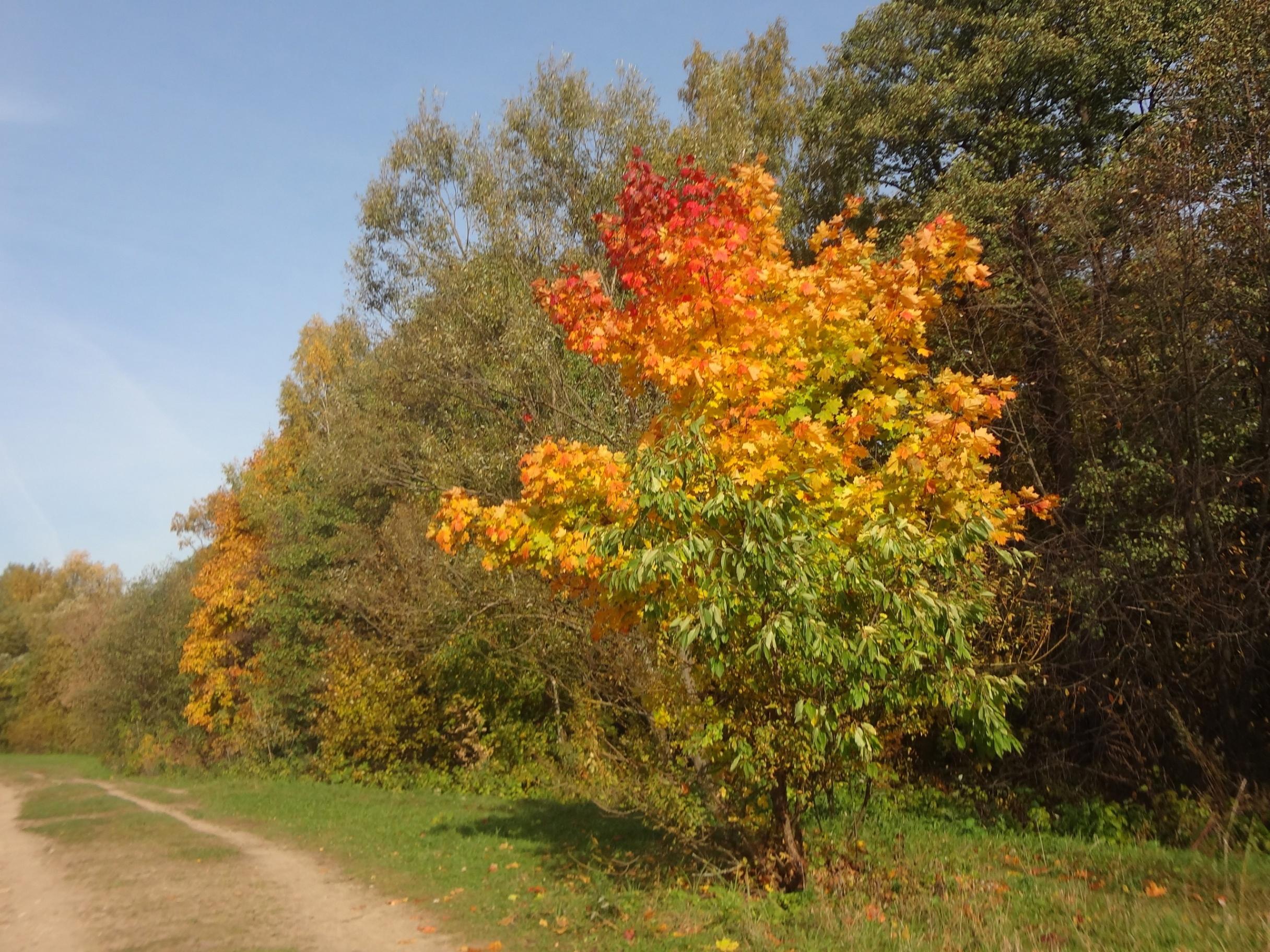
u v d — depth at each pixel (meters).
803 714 6.03
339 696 20.62
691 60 18.58
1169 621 9.67
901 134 15.52
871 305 7.27
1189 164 9.84
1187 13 13.08
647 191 8.13
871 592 5.96
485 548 7.12
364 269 19.12
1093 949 5.51
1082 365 10.70
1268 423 9.26
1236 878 7.06
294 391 34.25
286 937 7.13
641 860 9.12
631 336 7.45
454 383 16.00
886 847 8.88
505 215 16.33
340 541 23.66
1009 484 11.70
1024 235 12.21
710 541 5.81
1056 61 14.05
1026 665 9.21
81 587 75.88
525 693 16.83
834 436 6.79
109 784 27.91
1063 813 10.14
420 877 9.33
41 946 7.21
